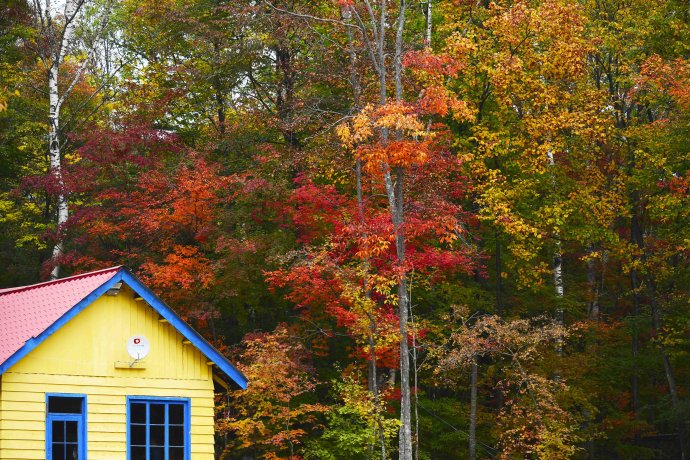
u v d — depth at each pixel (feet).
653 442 159.94
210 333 136.56
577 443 148.56
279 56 152.25
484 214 147.54
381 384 131.75
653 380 160.45
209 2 154.30
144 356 87.20
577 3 155.43
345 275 117.60
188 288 124.67
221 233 129.18
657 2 148.15
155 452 87.66
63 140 166.71
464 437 130.72
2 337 85.97
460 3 146.82
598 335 147.54
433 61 120.37
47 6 150.92
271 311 143.43
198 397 90.58
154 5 158.81
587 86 149.18
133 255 130.21
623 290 167.73
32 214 159.12
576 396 132.57
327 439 122.52
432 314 140.15
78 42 185.78
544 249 166.61
